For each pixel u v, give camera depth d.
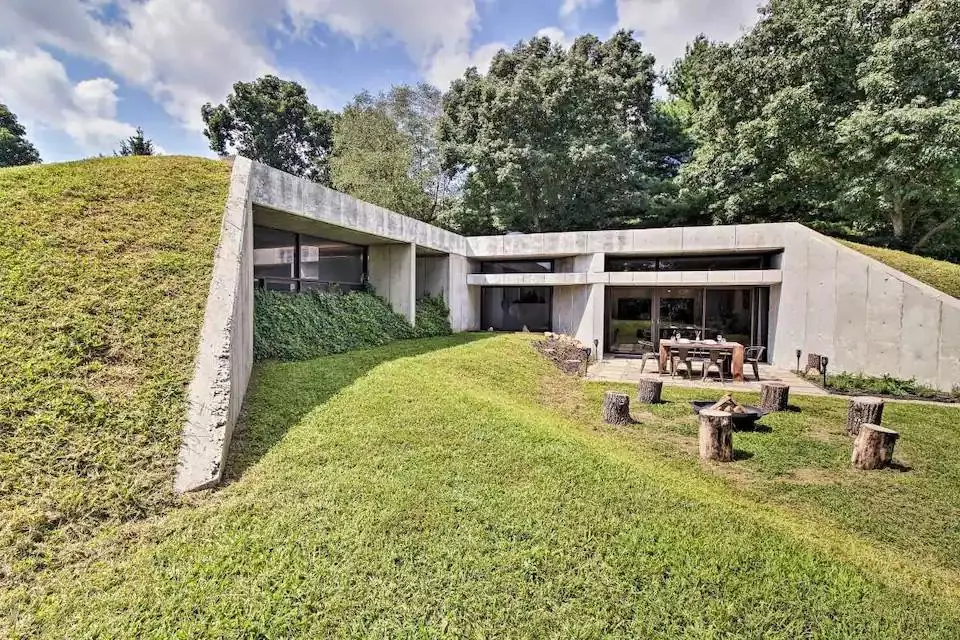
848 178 13.96
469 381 7.40
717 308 13.93
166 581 2.32
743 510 3.68
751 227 12.27
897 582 2.82
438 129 23.59
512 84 19.08
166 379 3.81
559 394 8.64
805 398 8.54
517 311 17.55
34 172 6.42
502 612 2.26
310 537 2.71
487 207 22.02
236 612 2.16
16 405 3.24
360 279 12.83
